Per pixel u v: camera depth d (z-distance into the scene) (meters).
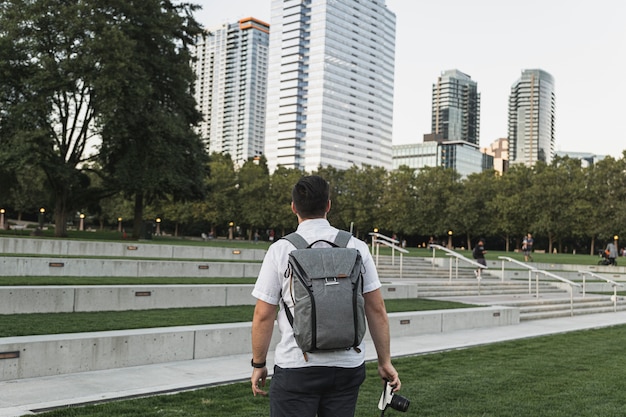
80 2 33.41
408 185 80.50
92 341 7.75
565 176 69.75
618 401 6.88
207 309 12.67
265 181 80.12
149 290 12.50
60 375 7.38
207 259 23.95
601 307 21.33
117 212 84.12
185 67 39.00
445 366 8.78
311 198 2.99
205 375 7.66
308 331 2.62
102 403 5.88
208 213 78.38
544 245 82.56
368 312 2.99
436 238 89.81
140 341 8.27
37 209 75.88
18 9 33.44
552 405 6.57
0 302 10.62
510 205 70.19
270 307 2.85
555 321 16.92
